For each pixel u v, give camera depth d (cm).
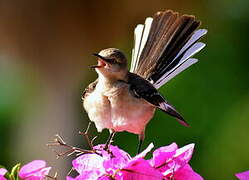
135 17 1530
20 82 1655
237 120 1608
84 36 1544
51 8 1516
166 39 728
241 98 1634
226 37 1742
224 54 1698
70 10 1518
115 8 1515
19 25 1526
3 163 1670
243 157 1580
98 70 660
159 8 1512
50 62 1574
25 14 1519
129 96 651
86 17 1526
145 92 654
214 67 1669
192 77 1631
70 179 506
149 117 665
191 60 718
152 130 1565
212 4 1717
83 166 510
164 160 514
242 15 1781
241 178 510
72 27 1536
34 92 1641
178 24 727
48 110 1633
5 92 1683
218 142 1589
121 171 503
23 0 1508
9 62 1603
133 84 657
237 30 1769
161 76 721
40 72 1596
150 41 731
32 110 1656
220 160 1583
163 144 1559
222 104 1620
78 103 1614
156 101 655
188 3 1554
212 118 1600
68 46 1555
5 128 1681
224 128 1598
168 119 1568
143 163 498
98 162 510
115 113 652
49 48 1555
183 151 514
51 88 1612
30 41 1545
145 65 728
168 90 1616
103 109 654
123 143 1518
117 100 650
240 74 1673
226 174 1579
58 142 527
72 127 1614
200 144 1582
